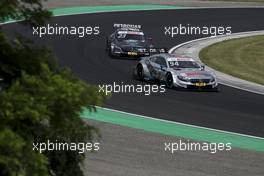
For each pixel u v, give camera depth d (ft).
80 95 83.10
